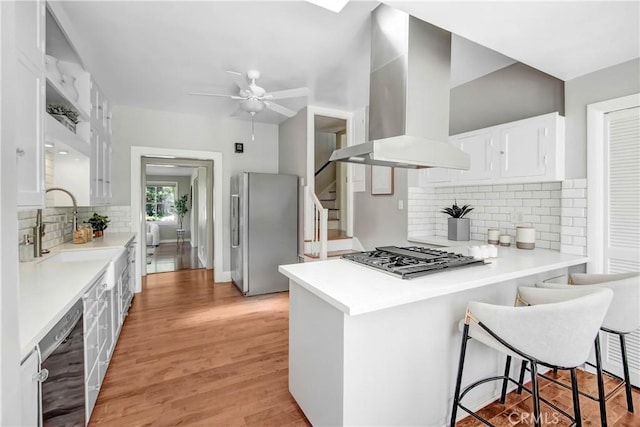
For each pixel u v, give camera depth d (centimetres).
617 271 221
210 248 579
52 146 220
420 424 166
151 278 514
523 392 206
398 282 155
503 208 300
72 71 274
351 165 463
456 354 179
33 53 158
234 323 323
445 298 174
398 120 199
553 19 166
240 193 424
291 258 441
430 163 198
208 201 578
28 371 102
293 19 219
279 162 524
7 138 77
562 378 224
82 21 219
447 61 208
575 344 129
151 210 1033
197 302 390
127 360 246
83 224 364
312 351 170
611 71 221
